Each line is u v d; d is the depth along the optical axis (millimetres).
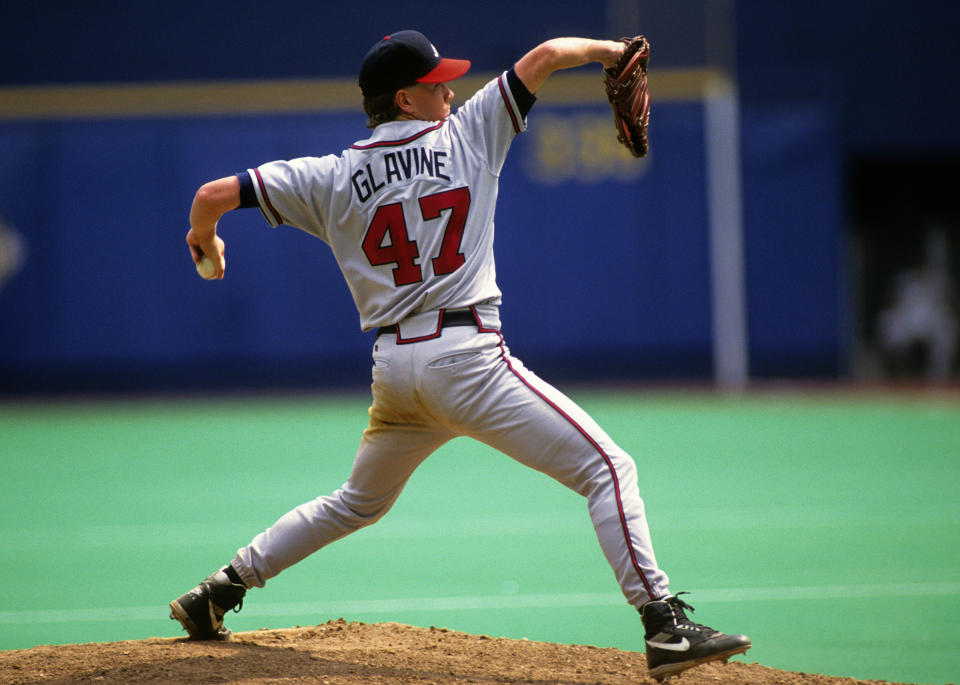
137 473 42625
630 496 14016
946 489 36594
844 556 26016
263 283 74188
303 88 78000
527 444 14219
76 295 73938
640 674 14938
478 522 32031
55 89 76688
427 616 20812
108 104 77188
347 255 14758
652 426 55906
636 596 13922
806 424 56281
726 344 77125
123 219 73875
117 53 77000
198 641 16297
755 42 79438
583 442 14078
